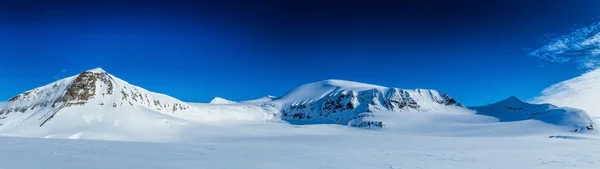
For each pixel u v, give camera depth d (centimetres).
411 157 2394
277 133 8600
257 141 5472
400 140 4950
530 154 2716
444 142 4625
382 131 13725
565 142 4719
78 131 8338
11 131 8694
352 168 1833
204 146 2914
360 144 4416
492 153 2784
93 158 1884
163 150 2436
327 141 4975
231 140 6341
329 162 2055
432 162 2133
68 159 1811
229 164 1850
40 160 1747
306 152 2622
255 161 2006
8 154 1934
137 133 8256
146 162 1812
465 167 1944
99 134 7875
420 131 13175
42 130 8712
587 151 3062
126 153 2169
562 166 2025
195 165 1773
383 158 2305
